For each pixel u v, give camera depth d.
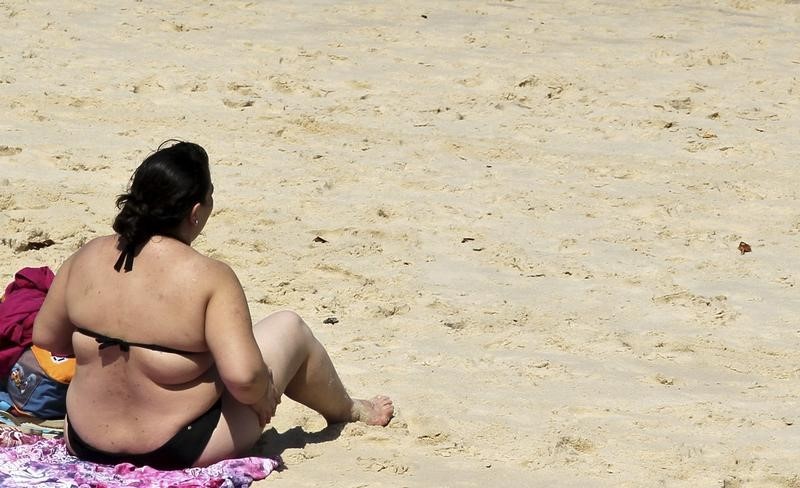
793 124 17.75
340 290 11.56
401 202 14.23
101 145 15.49
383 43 20.89
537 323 11.00
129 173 14.58
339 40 20.86
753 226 14.12
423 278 12.08
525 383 9.55
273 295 11.34
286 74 18.86
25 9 21.66
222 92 17.97
